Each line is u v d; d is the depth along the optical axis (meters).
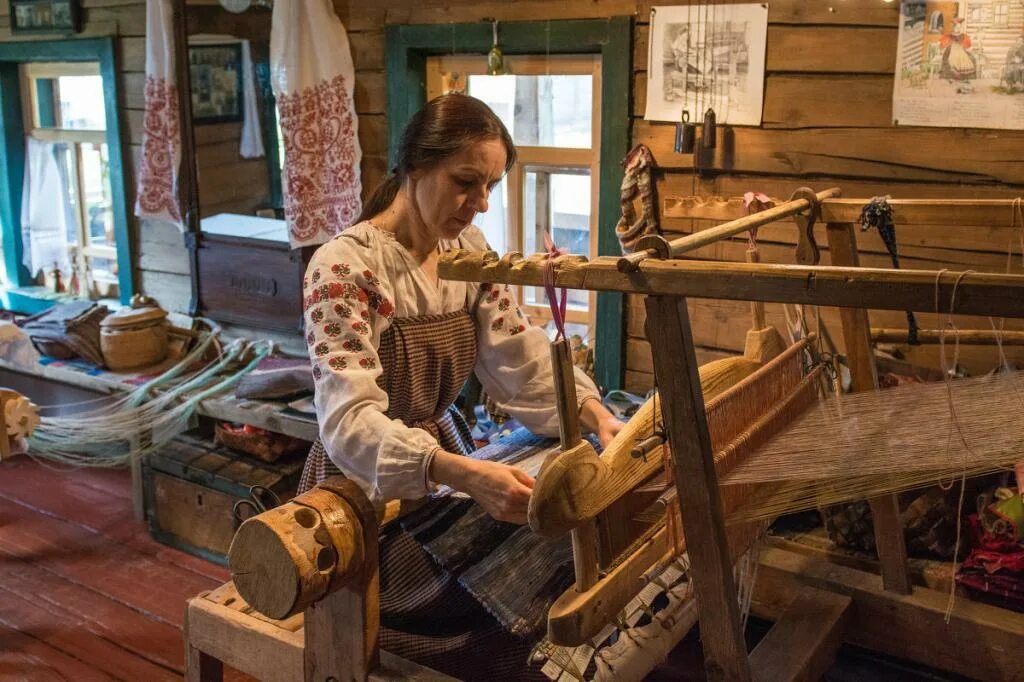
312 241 3.33
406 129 1.56
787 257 2.61
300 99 3.24
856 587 1.95
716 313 2.76
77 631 2.79
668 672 2.41
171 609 2.90
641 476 1.42
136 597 2.97
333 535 1.46
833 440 1.51
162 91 3.57
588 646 1.61
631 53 2.70
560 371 1.24
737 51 2.54
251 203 3.52
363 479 1.50
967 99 2.29
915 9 2.30
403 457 1.42
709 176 2.67
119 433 3.38
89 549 3.28
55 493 3.74
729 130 2.60
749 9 2.50
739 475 1.46
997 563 1.90
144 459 3.31
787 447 1.54
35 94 4.29
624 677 1.62
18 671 2.60
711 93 2.60
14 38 4.14
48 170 4.31
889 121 2.40
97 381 3.45
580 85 2.91
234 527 3.08
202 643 1.83
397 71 3.09
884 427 1.52
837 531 2.11
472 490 1.40
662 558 1.48
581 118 2.93
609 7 2.71
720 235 1.45
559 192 3.04
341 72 3.19
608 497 1.32
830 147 2.49
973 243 2.36
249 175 3.49
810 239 1.88
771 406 1.64
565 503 1.23
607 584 1.35
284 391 3.12
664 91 2.67
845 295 1.07
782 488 1.55
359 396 1.48
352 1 3.16
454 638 1.75
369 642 1.58
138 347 3.54
